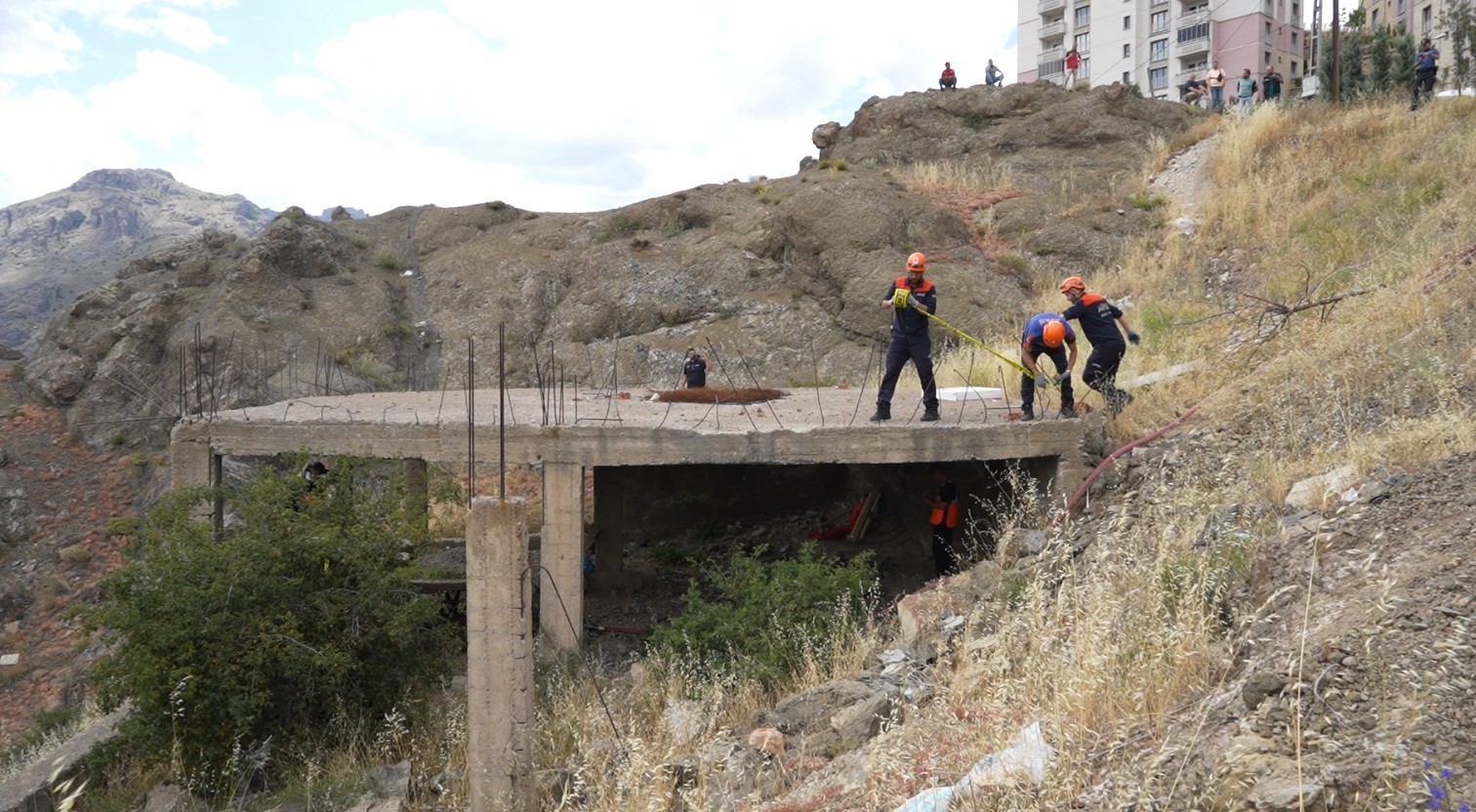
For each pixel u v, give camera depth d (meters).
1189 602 5.57
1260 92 29.50
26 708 14.33
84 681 14.09
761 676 8.12
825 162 26.86
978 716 5.41
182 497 8.78
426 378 22.34
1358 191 16.12
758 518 15.41
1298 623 5.00
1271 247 16.11
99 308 24.39
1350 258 13.87
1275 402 9.16
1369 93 25.08
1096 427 10.10
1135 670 5.13
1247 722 4.15
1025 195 24.19
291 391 20.44
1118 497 9.09
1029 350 9.82
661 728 7.31
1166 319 14.02
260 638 7.64
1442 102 18.36
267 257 23.67
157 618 7.65
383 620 8.20
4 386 22.86
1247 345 11.12
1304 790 3.55
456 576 12.36
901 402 12.30
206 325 22.02
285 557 8.09
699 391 13.04
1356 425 8.04
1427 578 4.73
